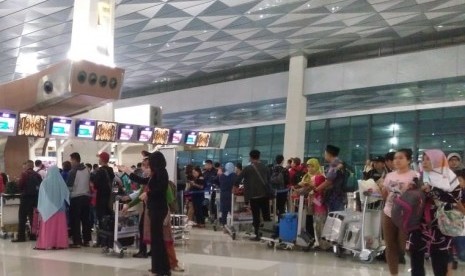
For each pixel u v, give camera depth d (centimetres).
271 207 1031
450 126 1770
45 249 780
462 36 1559
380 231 698
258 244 876
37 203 886
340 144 2125
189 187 1202
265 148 2522
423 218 439
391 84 1594
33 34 1570
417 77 1538
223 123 2725
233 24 1511
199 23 1500
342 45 1753
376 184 696
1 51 1798
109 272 589
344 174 792
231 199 1001
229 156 2712
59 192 797
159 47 1783
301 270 619
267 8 1360
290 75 1884
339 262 688
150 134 1675
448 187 432
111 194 850
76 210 827
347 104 1988
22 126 1251
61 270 599
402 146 1895
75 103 1209
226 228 980
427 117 1852
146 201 590
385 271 621
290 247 807
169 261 574
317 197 796
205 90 2244
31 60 1962
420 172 467
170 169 815
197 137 1852
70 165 951
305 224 826
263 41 1705
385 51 1722
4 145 1311
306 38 1659
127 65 2080
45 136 1328
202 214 1202
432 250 436
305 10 1373
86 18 1101
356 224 714
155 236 564
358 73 1683
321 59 1891
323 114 2216
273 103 2066
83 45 1098
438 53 1504
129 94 2725
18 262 652
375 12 1380
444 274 434
